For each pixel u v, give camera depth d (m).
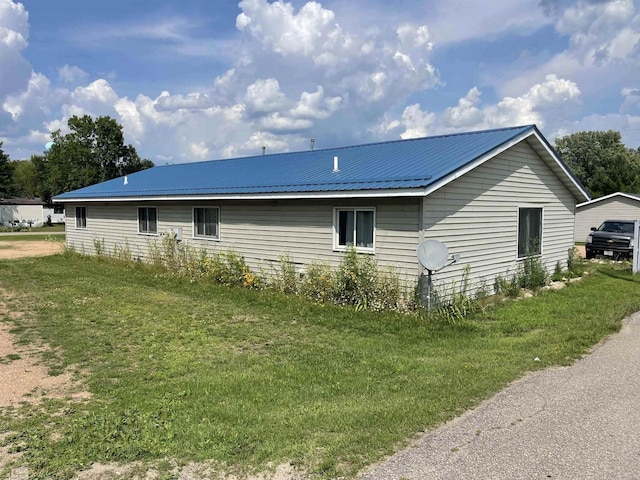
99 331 7.95
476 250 10.85
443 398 4.91
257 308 9.80
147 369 6.11
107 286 12.46
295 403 4.91
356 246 10.48
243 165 17.75
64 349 6.98
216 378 5.70
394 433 4.10
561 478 3.42
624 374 5.64
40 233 43.03
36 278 13.88
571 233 15.38
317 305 9.86
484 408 4.65
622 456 3.71
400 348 7.04
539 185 13.31
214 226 14.21
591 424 4.28
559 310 9.40
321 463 3.63
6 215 60.91
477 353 6.69
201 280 12.98
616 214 30.05
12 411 4.81
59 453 3.88
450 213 9.97
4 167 61.00
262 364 6.27
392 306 9.40
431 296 9.33
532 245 13.16
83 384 5.59
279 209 12.16
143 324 8.43
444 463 3.62
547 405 4.71
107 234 19.02
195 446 3.95
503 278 11.88
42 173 74.00
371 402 4.89
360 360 6.42
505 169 11.74
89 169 55.34
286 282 11.41
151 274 14.46
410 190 8.98
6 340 7.43
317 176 11.88
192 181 16.27
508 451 3.80
